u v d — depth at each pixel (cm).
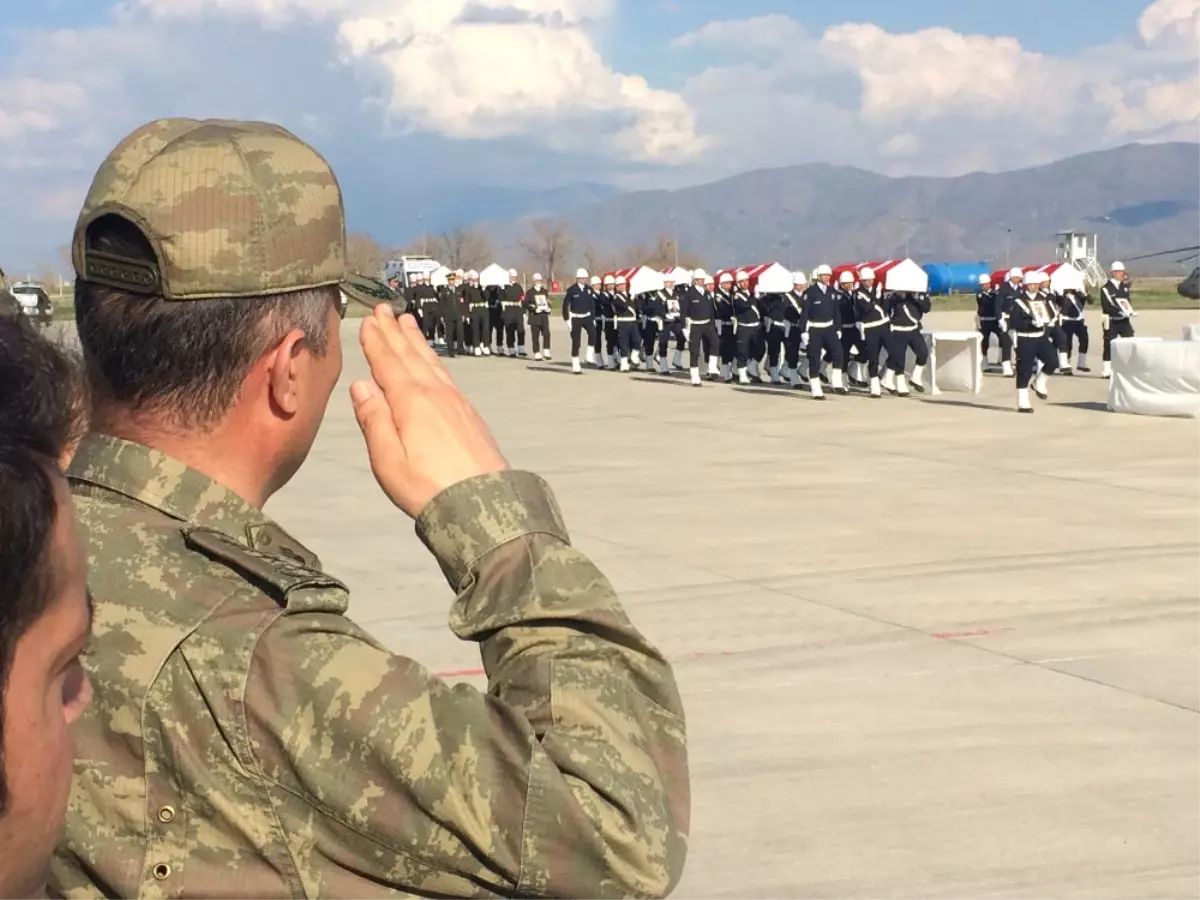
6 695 79
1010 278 2567
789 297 2345
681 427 1720
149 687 116
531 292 3209
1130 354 1778
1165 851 434
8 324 82
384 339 143
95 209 127
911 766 507
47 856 83
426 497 135
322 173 135
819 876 418
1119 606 746
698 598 776
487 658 133
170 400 130
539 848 116
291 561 130
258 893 117
